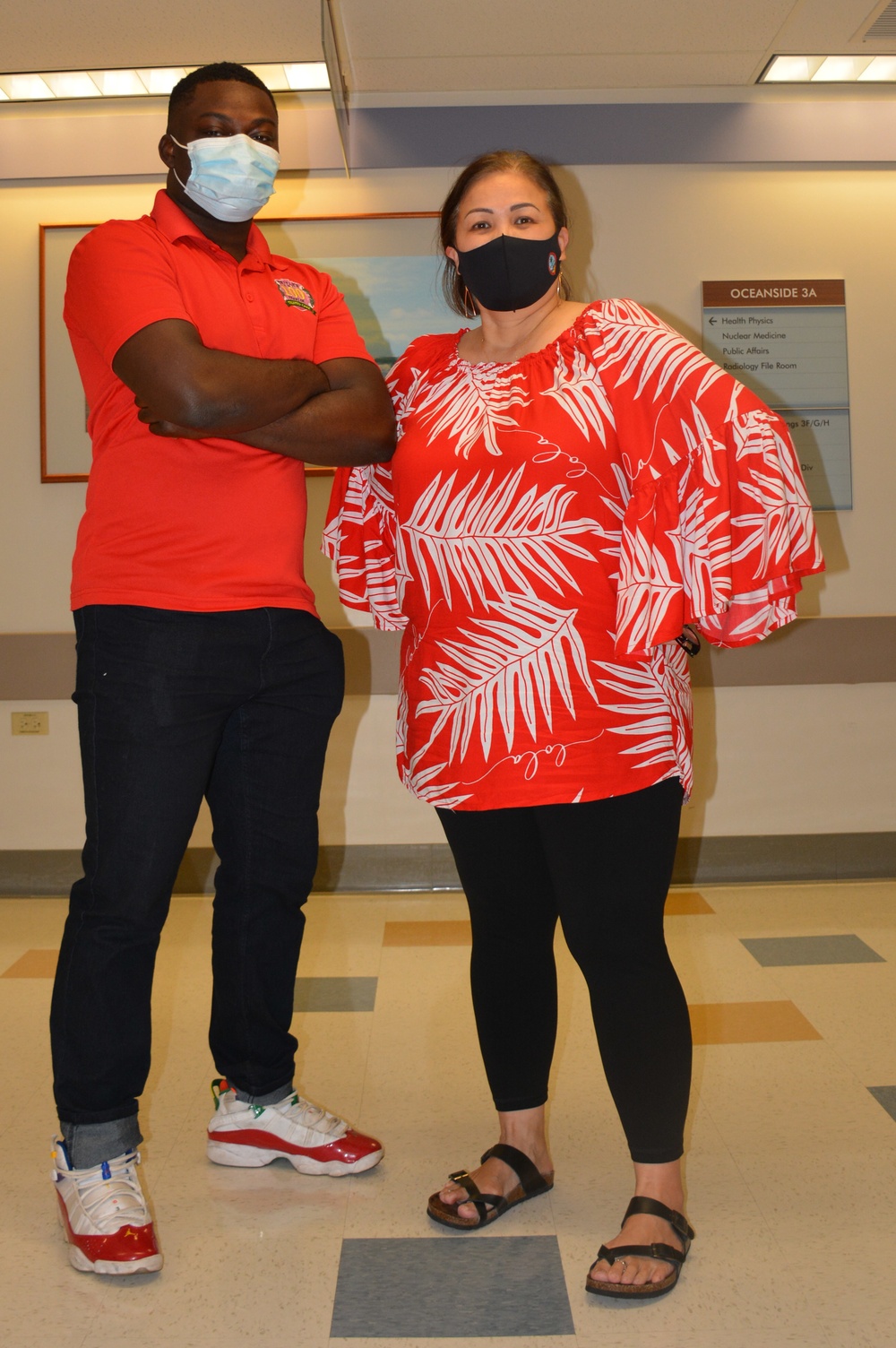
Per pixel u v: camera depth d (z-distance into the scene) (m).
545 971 1.52
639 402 1.36
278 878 1.63
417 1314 1.26
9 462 3.63
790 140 3.59
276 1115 1.65
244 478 1.51
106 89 3.47
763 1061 2.03
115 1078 1.43
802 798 3.64
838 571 3.67
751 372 3.63
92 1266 1.36
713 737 3.63
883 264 3.65
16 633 3.61
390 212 3.57
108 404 1.50
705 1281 1.32
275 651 1.55
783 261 3.63
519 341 1.56
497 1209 1.47
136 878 1.43
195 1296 1.30
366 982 2.58
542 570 1.36
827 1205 1.50
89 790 1.45
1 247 3.61
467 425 1.43
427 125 3.56
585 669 1.35
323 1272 1.35
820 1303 1.27
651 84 3.55
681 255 3.62
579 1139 1.72
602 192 3.61
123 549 1.46
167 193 1.60
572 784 1.33
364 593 1.71
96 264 1.47
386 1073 2.01
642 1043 1.34
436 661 1.43
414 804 3.60
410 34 3.19
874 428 3.66
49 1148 1.72
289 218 3.56
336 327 1.67
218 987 1.66
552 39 3.25
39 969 2.75
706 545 1.32
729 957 2.73
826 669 3.60
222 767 1.62
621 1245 1.31
